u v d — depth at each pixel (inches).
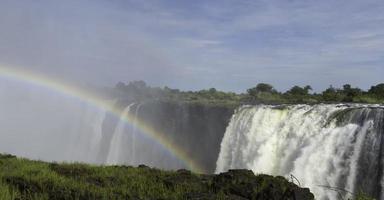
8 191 445.7
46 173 539.2
